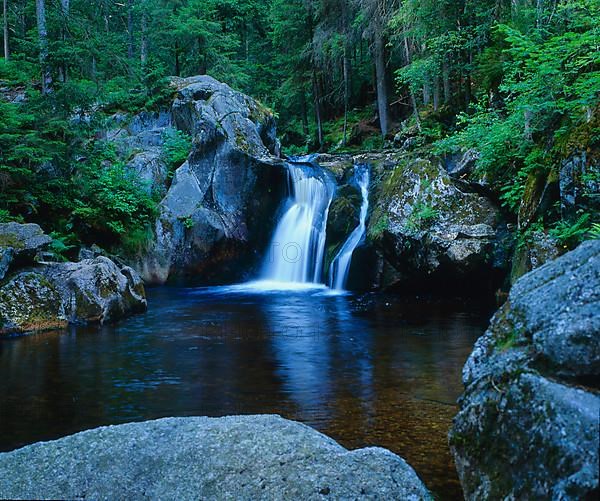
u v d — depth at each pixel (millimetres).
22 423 5531
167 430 3117
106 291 11289
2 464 2885
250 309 12508
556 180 9797
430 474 4199
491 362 2404
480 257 12883
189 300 14055
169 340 9344
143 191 17641
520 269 11062
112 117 19734
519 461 2016
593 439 1794
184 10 27438
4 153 14477
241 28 35844
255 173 17750
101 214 16516
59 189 16109
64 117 16469
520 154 11453
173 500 2627
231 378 7047
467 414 2342
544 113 10625
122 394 6434
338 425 5324
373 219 15047
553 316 2256
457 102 20344
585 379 2061
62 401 6207
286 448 2891
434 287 14195
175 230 17203
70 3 26578
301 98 34281
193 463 2811
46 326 10367
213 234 17219
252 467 2766
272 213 18156
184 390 6562
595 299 2191
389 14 22469
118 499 2660
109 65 23547
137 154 18703
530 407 2051
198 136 17922
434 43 17797
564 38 9977
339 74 32781
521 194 11922
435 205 13672
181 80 21031
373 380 6859
